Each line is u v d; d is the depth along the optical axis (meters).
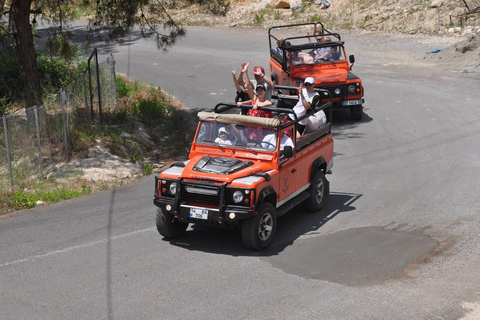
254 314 17.22
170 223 22.97
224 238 23.56
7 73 48.25
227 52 73.50
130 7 42.38
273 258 21.44
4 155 33.44
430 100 48.78
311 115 26.22
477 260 20.77
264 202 22.25
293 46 44.06
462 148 36.12
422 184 30.11
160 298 18.31
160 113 47.19
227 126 23.67
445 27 75.25
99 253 22.20
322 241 23.05
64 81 50.66
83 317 17.17
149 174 34.84
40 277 20.08
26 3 41.78
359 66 63.38
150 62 68.69
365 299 18.06
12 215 27.23
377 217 25.69
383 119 44.16
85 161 35.69
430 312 17.17
